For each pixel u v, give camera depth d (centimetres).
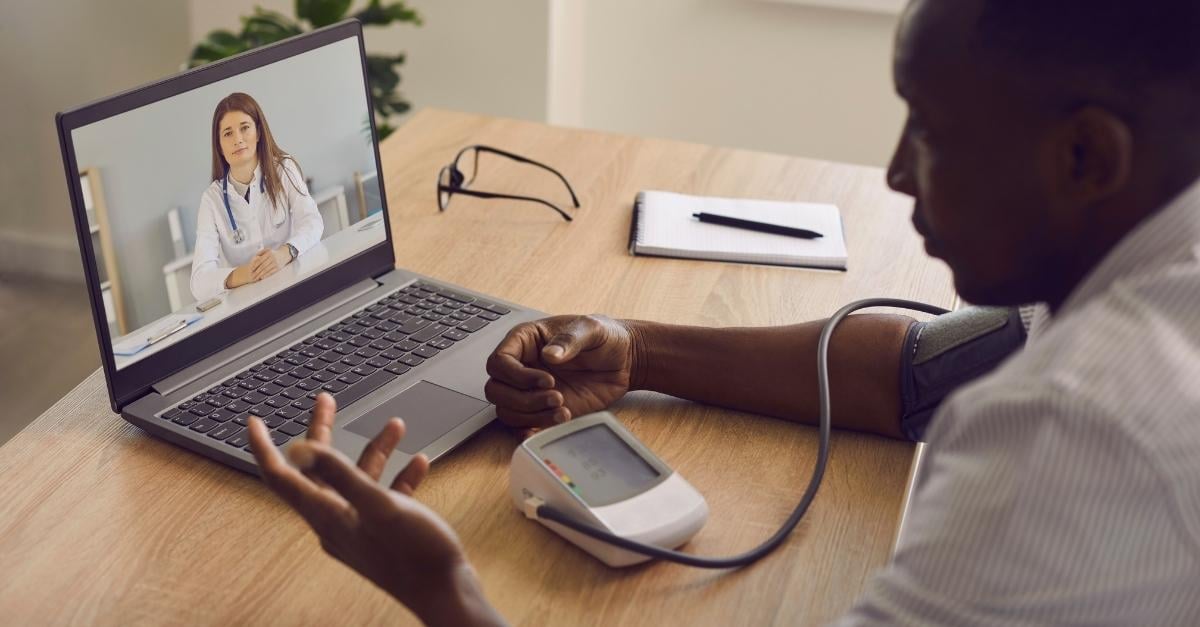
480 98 265
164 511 81
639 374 97
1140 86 50
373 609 73
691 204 129
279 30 228
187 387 91
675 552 76
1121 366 49
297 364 95
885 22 237
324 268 104
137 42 275
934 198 59
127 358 88
